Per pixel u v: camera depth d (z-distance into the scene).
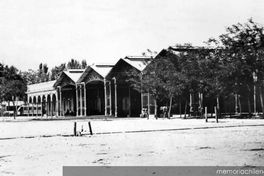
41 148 18.11
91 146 18.27
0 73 100.62
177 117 51.31
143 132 26.70
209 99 57.00
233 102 58.25
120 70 62.25
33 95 91.81
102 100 74.50
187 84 46.66
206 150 15.14
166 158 13.20
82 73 70.31
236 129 26.80
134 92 66.44
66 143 20.27
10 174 11.02
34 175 10.76
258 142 17.77
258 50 41.75
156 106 49.97
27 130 33.53
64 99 81.12
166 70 49.03
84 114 71.12
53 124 44.84
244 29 42.28
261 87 42.44
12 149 18.03
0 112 95.38
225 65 43.03
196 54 47.62
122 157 13.88
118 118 57.22
